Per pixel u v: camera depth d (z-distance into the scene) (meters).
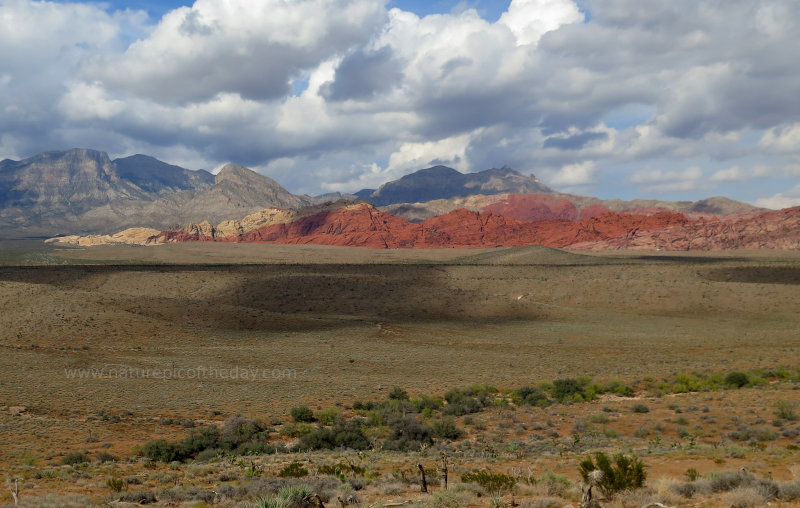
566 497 15.20
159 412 47.62
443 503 14.83
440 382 63.25
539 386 58.12
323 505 14.75
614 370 68.88
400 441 36.47
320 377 64.69
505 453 30.66
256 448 35.19
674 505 13.15
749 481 14.32
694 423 38.31
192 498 17.48
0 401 47.56
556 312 126.06
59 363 65.25
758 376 57.06
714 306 127.75
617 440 33.88
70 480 23.81
